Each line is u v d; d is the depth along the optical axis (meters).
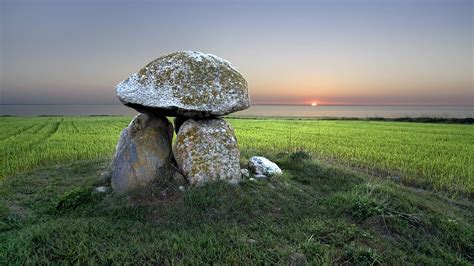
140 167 6.91
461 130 28.17
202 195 6.19
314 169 9.09
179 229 5.35
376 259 4.53
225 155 7.18
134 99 7.05
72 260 4.25
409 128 30.67
